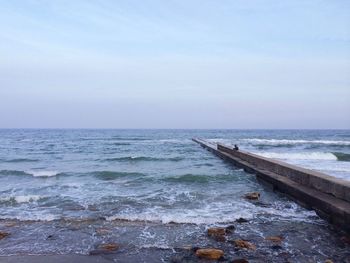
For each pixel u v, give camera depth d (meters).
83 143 47.69
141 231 7.09
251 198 10.30
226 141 49.88
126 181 13.95
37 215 8.45
